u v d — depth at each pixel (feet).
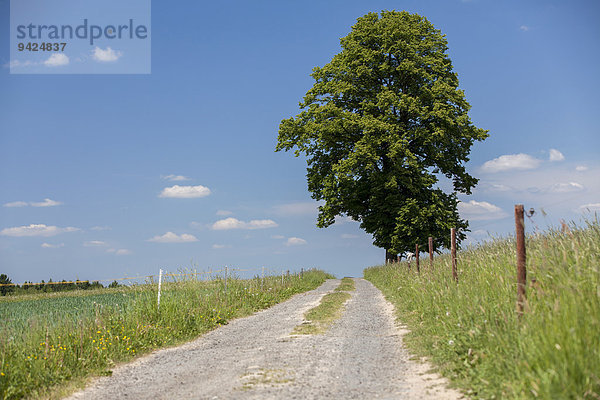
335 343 35.99
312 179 123.24
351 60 116.78
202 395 23.86
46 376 28.19
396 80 113.91
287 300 75.10
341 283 114.93
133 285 59.16
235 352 34.65
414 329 38.52
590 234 29.30
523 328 22.67
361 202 120.06
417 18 118.11
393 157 105.50
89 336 34.81
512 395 19.07
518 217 26.84
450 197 113.39
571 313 19.75
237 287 70.64
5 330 33.01
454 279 41.19
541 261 27.20
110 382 28.30
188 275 63.82
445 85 108.99
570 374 17.51
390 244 115.44
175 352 36.60
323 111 115.34
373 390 23.50
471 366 24.38
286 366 28.96
